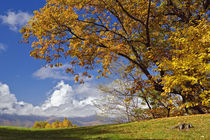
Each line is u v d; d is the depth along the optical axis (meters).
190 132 10.40
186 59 13.12
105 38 18.33
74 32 18.30
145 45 18.62
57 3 16.80
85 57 17.88
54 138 9.80
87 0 17.22
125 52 19.31
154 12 18.73
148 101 22.53
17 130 12.41
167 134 10.16
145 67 18.78
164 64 14.21
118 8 18.53
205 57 13.12
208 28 14.18
